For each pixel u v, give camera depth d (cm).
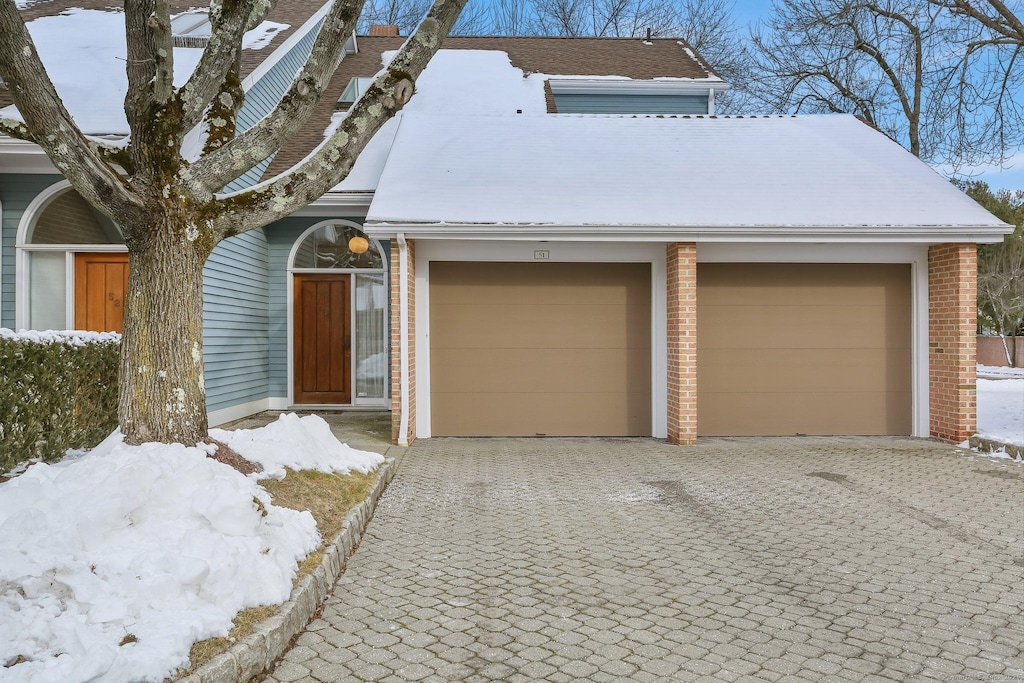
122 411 498
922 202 955
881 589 436
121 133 786
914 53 1622
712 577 455
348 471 634
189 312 510
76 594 316
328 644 362
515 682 324
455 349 983
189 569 344
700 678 329
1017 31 1110
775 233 890
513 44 1916
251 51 1123
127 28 490
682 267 916
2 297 882
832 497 650
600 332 991
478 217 887
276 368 1215
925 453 865
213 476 420
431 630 378
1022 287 2558
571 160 1060
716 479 723
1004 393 1534
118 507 361
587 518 584
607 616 396
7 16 405
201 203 514
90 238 906
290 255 1208
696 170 1040
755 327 997
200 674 297
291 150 1219
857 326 1002
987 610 406
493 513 599
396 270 890
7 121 457
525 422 987
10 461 502
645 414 993
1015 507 617
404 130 1153
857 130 1189
